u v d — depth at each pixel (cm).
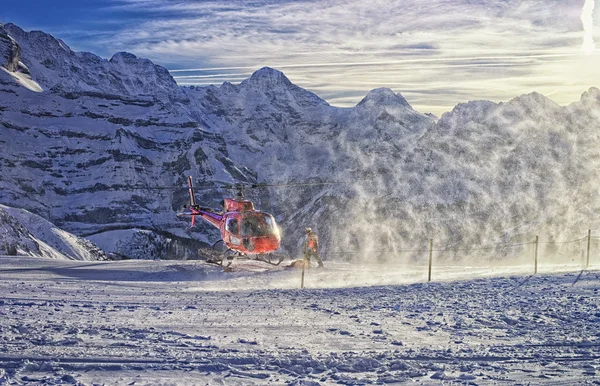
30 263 3328
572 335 1109
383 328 1198
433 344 1031
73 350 895
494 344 1030
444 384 748
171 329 1146
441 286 2080
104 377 750
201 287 2341
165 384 723
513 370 831
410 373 804
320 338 1084
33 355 853
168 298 1747
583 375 800
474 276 2672
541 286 1962
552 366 858
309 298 1778
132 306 1495
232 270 3291
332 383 752
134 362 838
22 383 703
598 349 984
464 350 972
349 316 1370
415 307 1522
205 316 1338
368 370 832
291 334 1123
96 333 1048
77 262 3503
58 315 1270
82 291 1886
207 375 777
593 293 1745
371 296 1820
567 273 2411
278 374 798
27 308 1361
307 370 824
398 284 2272
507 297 1708
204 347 962
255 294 1903
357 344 1029
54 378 730
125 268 3275
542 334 1123
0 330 1023
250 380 757
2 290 1798
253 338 1071
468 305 1545
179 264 3494
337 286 2503
